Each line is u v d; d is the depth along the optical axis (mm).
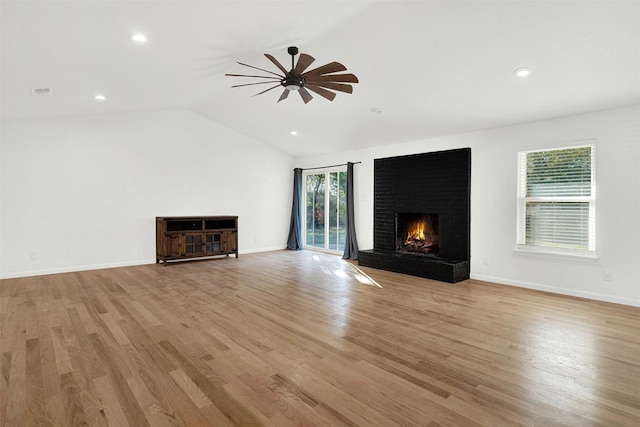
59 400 2010
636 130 3865
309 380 2258
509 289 4617
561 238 4461
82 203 5742
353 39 3447
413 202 5902
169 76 4445
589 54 3098
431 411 1927
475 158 5215
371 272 5699
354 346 2791
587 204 4254
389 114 5203
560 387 2178
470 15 2881
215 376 2303
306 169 8422
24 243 5277
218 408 1945
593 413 1909
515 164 4809
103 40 3117
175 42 3402
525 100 4105
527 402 2016
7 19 2475
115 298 4125
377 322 3342
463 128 5203
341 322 3342
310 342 2865
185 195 6863
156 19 2885
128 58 3646
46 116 5344
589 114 4180
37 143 5344
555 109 4211
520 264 4777
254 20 3084
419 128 5504
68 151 5605
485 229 5117
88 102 5035
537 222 4672
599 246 4117
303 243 8633
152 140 6441
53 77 3762
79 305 3840
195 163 6980
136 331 3080
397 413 1907
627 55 3045
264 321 3355
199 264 6402
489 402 2014
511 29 2953
